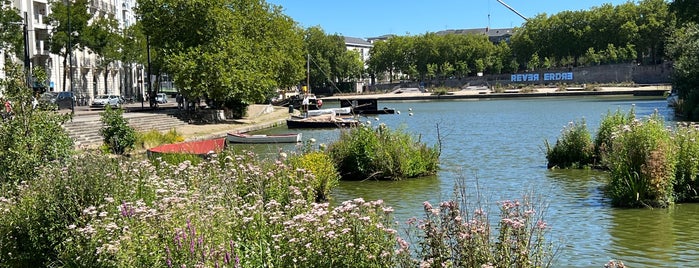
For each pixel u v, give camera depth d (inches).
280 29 2910.9
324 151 846.5
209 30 2092.8
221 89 2001.7
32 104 551.2
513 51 5684.1
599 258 469.1
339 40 5502.0
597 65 4911.4
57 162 457.1
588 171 876.6
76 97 2876.5
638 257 471.2
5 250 369.4
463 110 2896.2
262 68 2220.7
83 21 2603.3
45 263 367.2
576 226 559.8
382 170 859.4
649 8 4906.5
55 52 2583.7
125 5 4079.7
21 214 372.8
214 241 298.5
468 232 283.4
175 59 1987.0
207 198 372.5
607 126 900.6
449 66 5782.5
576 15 5246.1
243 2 2460.6
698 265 451.5
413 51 6087.6
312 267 286.7
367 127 892.6
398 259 291.7
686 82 2140.7
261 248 310.3
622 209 624.7
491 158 1083.9
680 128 695.7
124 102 3129.9
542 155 1109.7
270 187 502.6
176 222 307.1
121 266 285.7
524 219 311.1
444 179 855.7
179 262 284.4
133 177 420.8
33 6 2674.7
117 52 2913.4
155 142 1288.1
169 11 2114.9
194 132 1729.8
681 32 2886.3
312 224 299.4
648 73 4658.0
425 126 1946.4
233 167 574.2
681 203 642.2
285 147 1412.4
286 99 3484.3
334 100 4638.3
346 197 730.8
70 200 368.5
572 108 2714.1
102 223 325.7
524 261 278.7
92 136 1346.0
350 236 292.8
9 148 501.0
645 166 632.4
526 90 4436.5
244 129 1897.1
